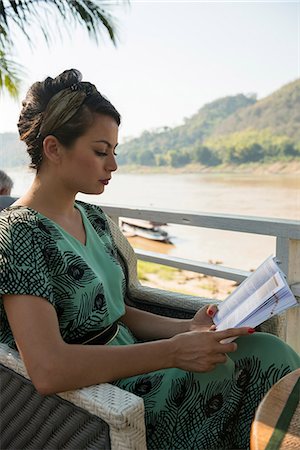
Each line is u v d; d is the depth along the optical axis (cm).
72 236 124
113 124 122
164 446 117
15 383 112
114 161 124
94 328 123
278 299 111
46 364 100
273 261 124
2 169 211
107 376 103
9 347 117
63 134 118
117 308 133
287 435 90
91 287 120
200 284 762
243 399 120
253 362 122
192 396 118
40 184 124
